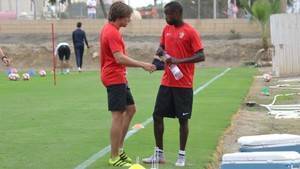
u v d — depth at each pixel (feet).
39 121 47.11
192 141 37.09
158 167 30.14
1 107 56.95
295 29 97.76
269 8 140.15
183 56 30.25
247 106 56.80
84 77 100.32
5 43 164.14
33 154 33.96
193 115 48.80
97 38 162.30
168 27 30.68
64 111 53.31
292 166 22.41
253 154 23.22
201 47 30.09
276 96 63.67
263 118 49.14
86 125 44.75
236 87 76.59
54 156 33.32
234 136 40.50
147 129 42.01
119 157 30.94
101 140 38.24
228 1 205.87
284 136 27.48
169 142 37.11
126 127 31.50
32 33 170.40
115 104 30.17
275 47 98.63
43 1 230.89
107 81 30.22
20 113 52.34
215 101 59.82
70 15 217.56
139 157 32.55
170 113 31.09
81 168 30.30
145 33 168.66
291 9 198.39
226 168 23.44
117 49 29.58
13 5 246.88
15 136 40.04
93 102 60.49
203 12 238.07
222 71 115.44
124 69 30.55
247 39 159.63
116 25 30.19
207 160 31.78
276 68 98.84
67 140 38.37
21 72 122.72
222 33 166.30
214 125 43.60
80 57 114.32
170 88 30.66
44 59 152.35
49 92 72.64
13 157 33.14
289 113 51.26
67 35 167.22
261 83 84.69
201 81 87.45
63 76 103.96
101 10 219.61
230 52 151.53
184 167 30.22
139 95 67.21
